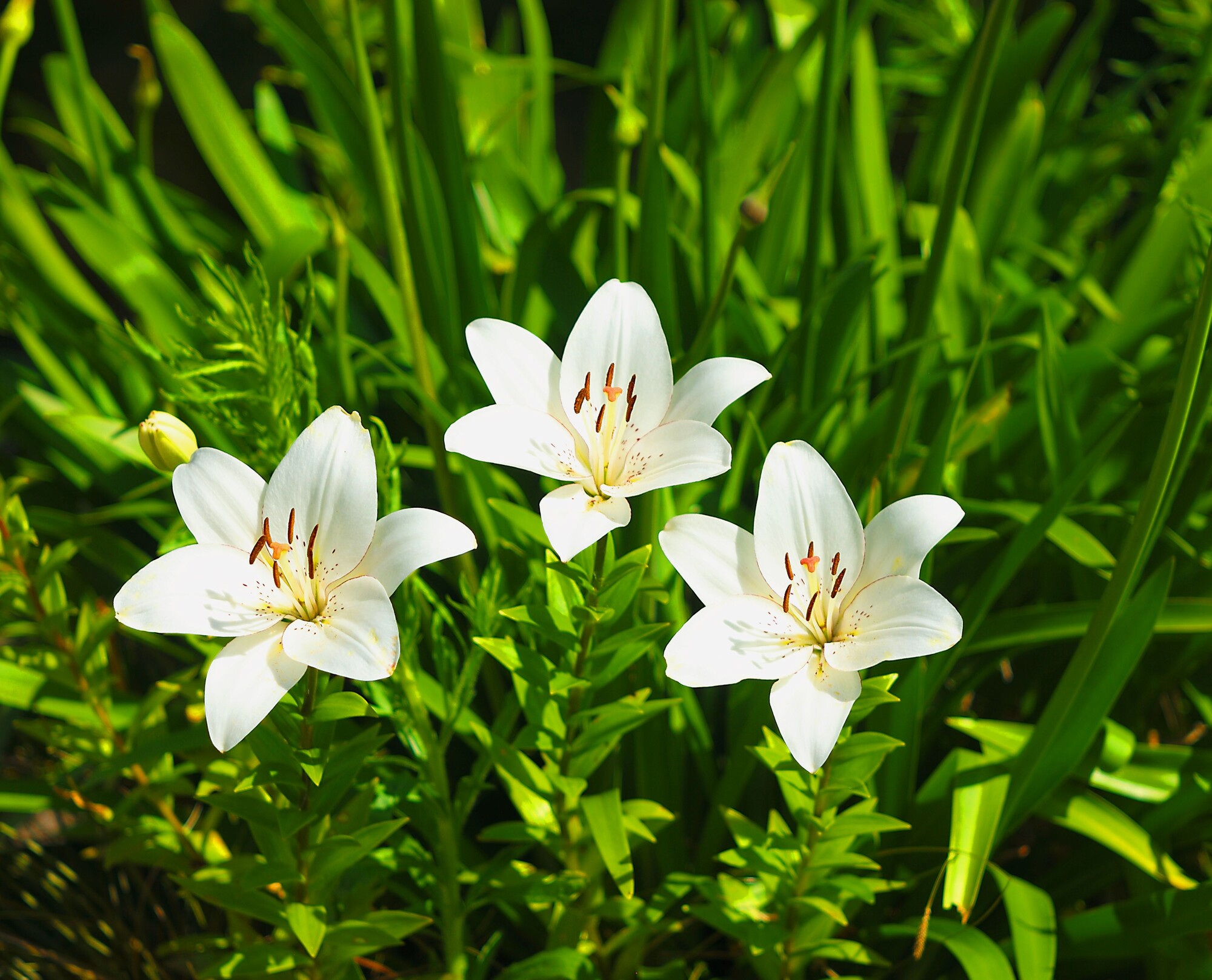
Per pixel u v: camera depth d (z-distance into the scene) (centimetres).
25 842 119
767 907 98
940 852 102
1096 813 101
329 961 91
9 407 115
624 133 104
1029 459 121
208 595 79
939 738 115
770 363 109
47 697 101
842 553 82
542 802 96
